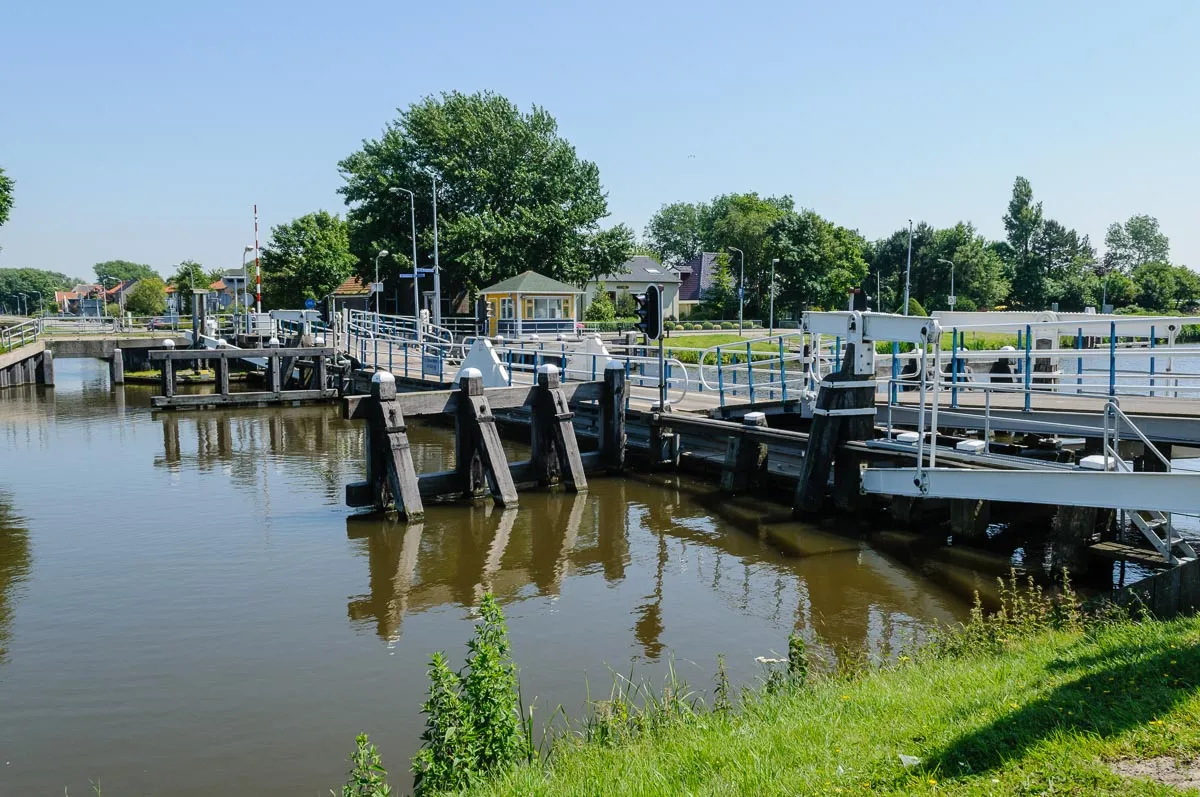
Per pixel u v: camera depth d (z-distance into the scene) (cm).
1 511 1769
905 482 1335
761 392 2573
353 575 1352
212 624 1147
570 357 2881
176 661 1028
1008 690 629
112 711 902
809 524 1546
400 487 1670
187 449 2509
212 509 1778
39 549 1498
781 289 8919
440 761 627
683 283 10044
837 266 9094
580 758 641
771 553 1406
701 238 14412
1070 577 1174
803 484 1577
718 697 841
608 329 6216
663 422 1995
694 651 1029
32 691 950
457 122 5788
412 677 979
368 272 6006
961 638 931
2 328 4822
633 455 2155
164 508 1788
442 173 5700
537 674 967
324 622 1153
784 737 595
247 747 826
